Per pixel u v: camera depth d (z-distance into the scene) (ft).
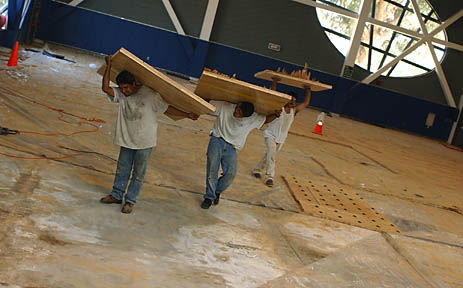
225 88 13.38
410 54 67.72
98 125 22.59
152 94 12.55
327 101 66.39
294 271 12.38
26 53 41.60
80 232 11.19
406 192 25.80
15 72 30.17
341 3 65.16
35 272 8.96
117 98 12.27
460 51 67.72
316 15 64.28
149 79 11.81
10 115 19.74
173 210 14.39
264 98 13.50
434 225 20.30
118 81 11.68
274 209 17.25
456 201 26.71
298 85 22.04
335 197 20.86
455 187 31.91
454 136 69.31
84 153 17.54
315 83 20.56
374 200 22.24
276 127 19.79
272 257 12.94
